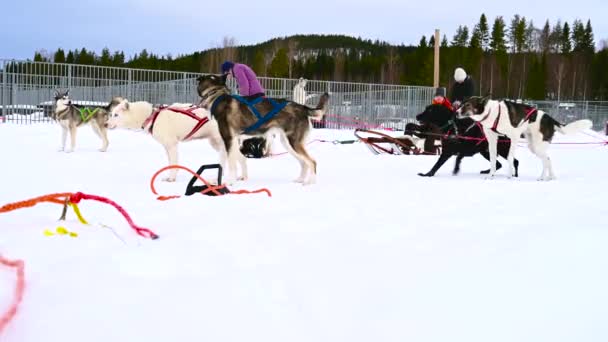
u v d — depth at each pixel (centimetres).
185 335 171
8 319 180
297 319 182
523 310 186
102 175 606
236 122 564
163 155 871
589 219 360
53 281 216
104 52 4725
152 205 403
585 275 224
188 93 1698
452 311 186
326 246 278
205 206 400
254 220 347
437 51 1923
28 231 306
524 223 344
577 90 3747
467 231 317
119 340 168
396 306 192
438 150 1002
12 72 1602
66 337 170
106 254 258
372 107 1869
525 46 4381
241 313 186
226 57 3709
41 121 1627
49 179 560
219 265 241
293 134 568
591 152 1105
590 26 4225
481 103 652
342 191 505
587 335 166
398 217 366
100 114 915
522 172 739
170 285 213
